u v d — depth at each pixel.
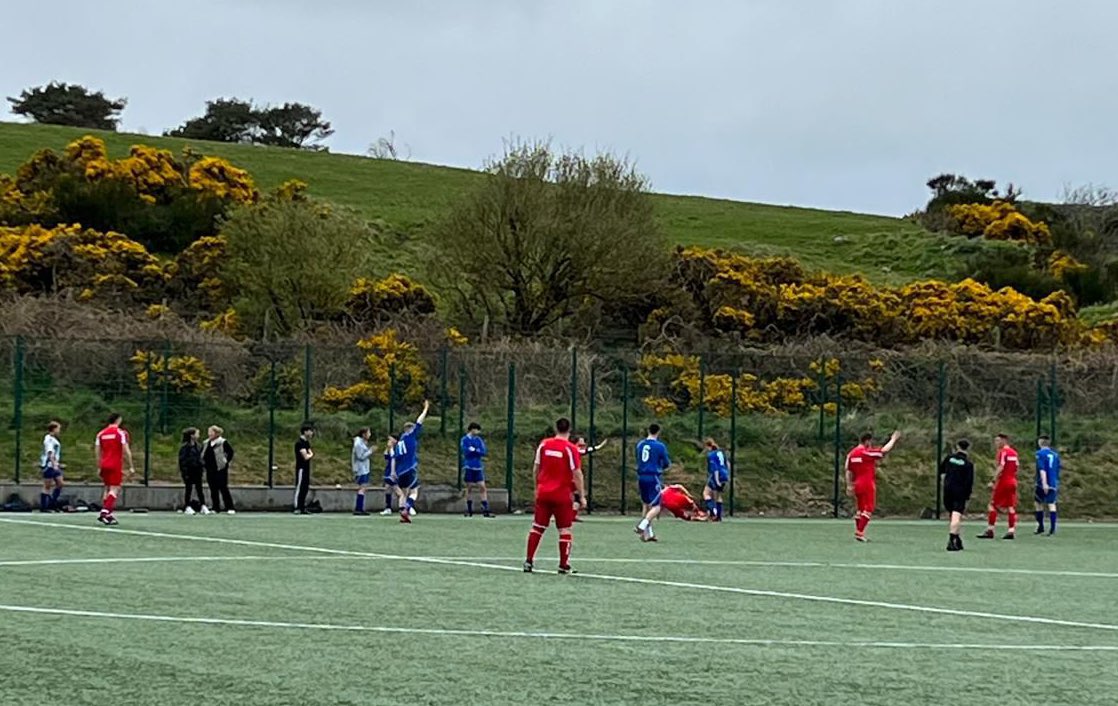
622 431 41.12
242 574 20.72
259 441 41.28
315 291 56.94
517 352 43.31
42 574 20.03
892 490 43.12
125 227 68.19
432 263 59.69
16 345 39.34
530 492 40.34
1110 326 65.19
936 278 77.69
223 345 41.59
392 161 100.88
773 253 78.25
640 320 59.88
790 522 38.28
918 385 46.69
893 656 14.41
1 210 66.94
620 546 28.06
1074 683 13.09
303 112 127.81
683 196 99.81
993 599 20.06
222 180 74.56
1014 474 33.66
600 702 11.62
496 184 58.69
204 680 12.10
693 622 16.61
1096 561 27.27
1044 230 86.38
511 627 15.74
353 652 13.74
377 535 29.09
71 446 39.50
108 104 120.81
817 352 47.88
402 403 42.91
